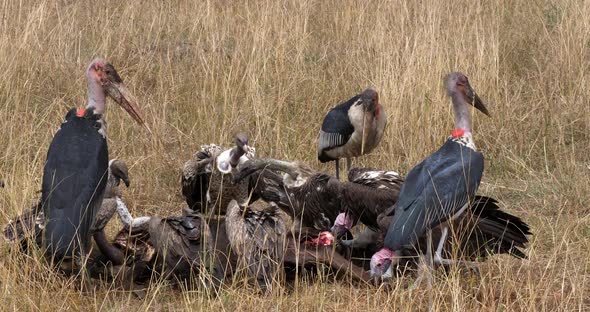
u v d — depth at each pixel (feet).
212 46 84.89
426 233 51.42
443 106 72.13
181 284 50.14
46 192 49.60
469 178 51.49
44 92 79.46
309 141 73.56
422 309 48.37
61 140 51.19
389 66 76.33
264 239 50.06
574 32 84.74
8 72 75.72
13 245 49.65
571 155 68.44
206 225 51.26
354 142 65.98
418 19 87.35
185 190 59.67
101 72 54.08
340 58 88.84
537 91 80.18
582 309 48.16
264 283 49.70
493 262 53.06
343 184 54.95
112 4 99.76
